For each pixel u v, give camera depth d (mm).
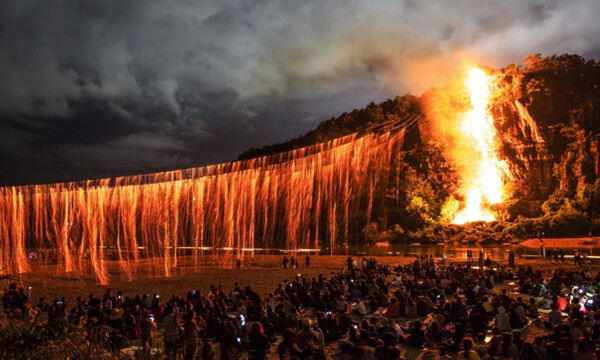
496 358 15656
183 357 12203
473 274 37875
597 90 123062
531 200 120250
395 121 145500
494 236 104125
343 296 29312
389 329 19516
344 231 123500
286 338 14875
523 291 33438
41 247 96562
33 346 8141
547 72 129125
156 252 95688
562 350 13539
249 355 15078
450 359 14812
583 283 32625
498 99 130375
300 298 29109
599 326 17797
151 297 28203
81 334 8797
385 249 97688
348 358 13203
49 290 41750
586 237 98250
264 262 65938
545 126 125625
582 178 114562
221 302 24344
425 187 125875
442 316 21656
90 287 43688
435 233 112500
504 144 128875
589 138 117688
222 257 76812
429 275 39875
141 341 18453
